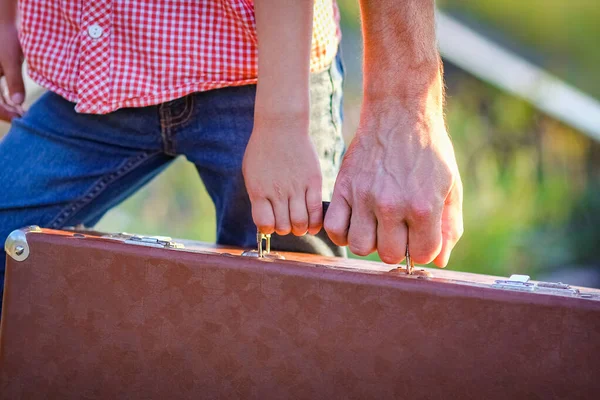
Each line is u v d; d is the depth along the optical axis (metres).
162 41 2.62
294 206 2.30
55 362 2.33
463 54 8.45
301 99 2.28
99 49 2.64
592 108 8.07
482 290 2.06
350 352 2.14
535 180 7.77
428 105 2.30
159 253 2.25
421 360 2.09
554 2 9.68
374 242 2.26
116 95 2.65
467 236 6.96
